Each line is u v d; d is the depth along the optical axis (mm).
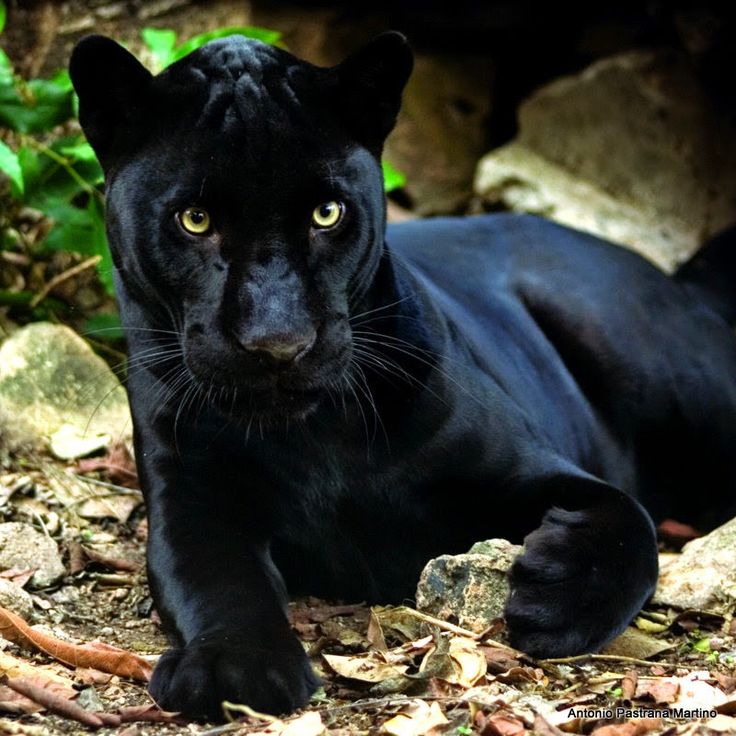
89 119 5988
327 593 6660
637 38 12633
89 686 5234
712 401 8602
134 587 6719
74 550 6910
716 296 9500
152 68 10961
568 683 5355
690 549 6695
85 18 11109
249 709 4742
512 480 6500
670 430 8539
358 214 5742
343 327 5664
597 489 6352
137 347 6297
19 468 7832
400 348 6215
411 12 12414
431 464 6297
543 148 12625
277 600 5539
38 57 11000
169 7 11383
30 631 5500
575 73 12711
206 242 5574
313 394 5613
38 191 8711
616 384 8305
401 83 6062
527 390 7566
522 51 12945
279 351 5305
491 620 5734
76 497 7633
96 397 8422
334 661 5320
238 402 5586
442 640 5336
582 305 8367
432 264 7934
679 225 12367
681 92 12406
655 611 6402
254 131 5523
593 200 12344
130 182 5750
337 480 6273
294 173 5516
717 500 8766
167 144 5652
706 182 12398
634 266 8867
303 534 6395
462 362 6633
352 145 5812
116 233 5945
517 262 8492
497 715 4684
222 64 5852
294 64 5941
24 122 8766
